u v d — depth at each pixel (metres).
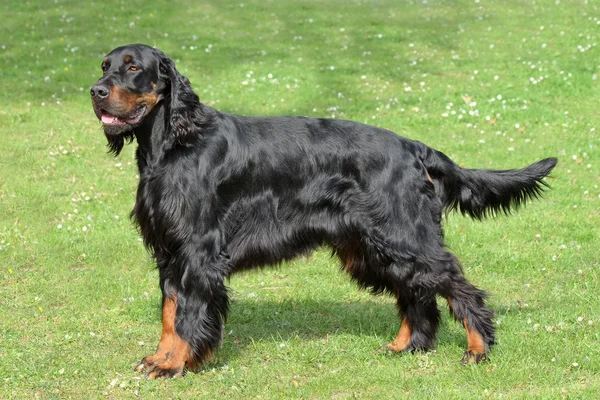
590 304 6.59
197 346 5.27
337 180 5.56
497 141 12.01
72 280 7.33
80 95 14.70
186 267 5.25
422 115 13.34
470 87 14.83
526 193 5.90
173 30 20.02
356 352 5.79
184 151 5.31
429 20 21.14
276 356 5.76
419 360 5.64
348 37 19.52
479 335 5.54
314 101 14.31
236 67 16.67
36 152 11.51
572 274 7.41
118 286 7.12
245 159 5.46
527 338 5.85
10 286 7.11
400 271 5.47
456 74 16.03
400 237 5.43
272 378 5.35
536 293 7.00
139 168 5.53
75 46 18.28
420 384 5.21
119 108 5.21
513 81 15.07
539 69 15.51
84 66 16.64
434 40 18.94
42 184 10.11
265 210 5.55
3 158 11.16
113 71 5.28
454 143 11.88
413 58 17.36
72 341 5.95
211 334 5.32
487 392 4.97
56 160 11.16
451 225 8.83
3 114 13.25
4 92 14.66
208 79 15.82
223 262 5.37
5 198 9.55
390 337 6.15
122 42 18.72
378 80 15.70
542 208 9.27
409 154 5.58
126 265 7.73
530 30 19.41
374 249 5.50
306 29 20.34
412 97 14.33
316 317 6.61
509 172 5.86
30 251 7.96
